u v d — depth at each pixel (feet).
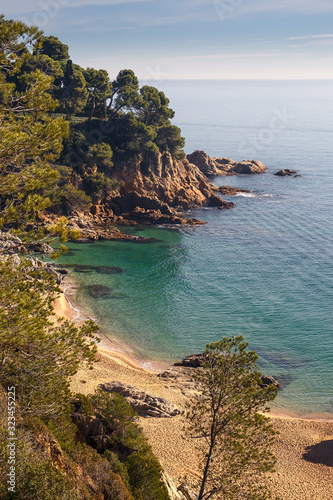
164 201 447.01
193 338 215.31
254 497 76.89
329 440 144.36
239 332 221.87
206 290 270.87
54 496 45.93
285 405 168.04
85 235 346.13
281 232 392.27
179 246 349.00
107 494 64.54
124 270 295.48
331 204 489.26
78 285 265.95
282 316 239.30
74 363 59.47
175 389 165.37
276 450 138.82
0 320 48.98
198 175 508.12
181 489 99.04
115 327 220.84
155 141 464.65
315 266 314.96
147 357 196.85
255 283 283.59
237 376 78.89
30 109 52.31
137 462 82.33
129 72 447.83
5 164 50.85
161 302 252.21
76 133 385.09
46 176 52.60
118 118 435.94
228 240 368.27
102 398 102.37
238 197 515.91
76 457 66.44
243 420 77.20
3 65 50.57
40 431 58.70
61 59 425.28
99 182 388.37
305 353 203.92
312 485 120.26
